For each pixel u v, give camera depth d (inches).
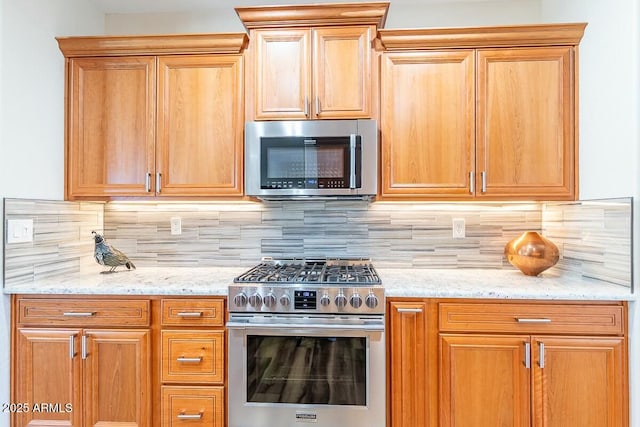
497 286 70.7
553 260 78.6
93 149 82.1
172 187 81.0
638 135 62.7
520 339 65.9
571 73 76.1
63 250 82.8
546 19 90.1
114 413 69.7
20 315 70.4
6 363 69.7
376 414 66.4
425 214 92.3
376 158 77.0
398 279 78.0
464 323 67.0
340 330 65.8
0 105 68.0
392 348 67.9
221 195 80.7
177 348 68.9
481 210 91.7
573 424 65.1
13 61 70.4
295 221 93.9
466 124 77.4
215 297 69.1
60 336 69.8
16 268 71.2
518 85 76.8
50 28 78.7
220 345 68.6
